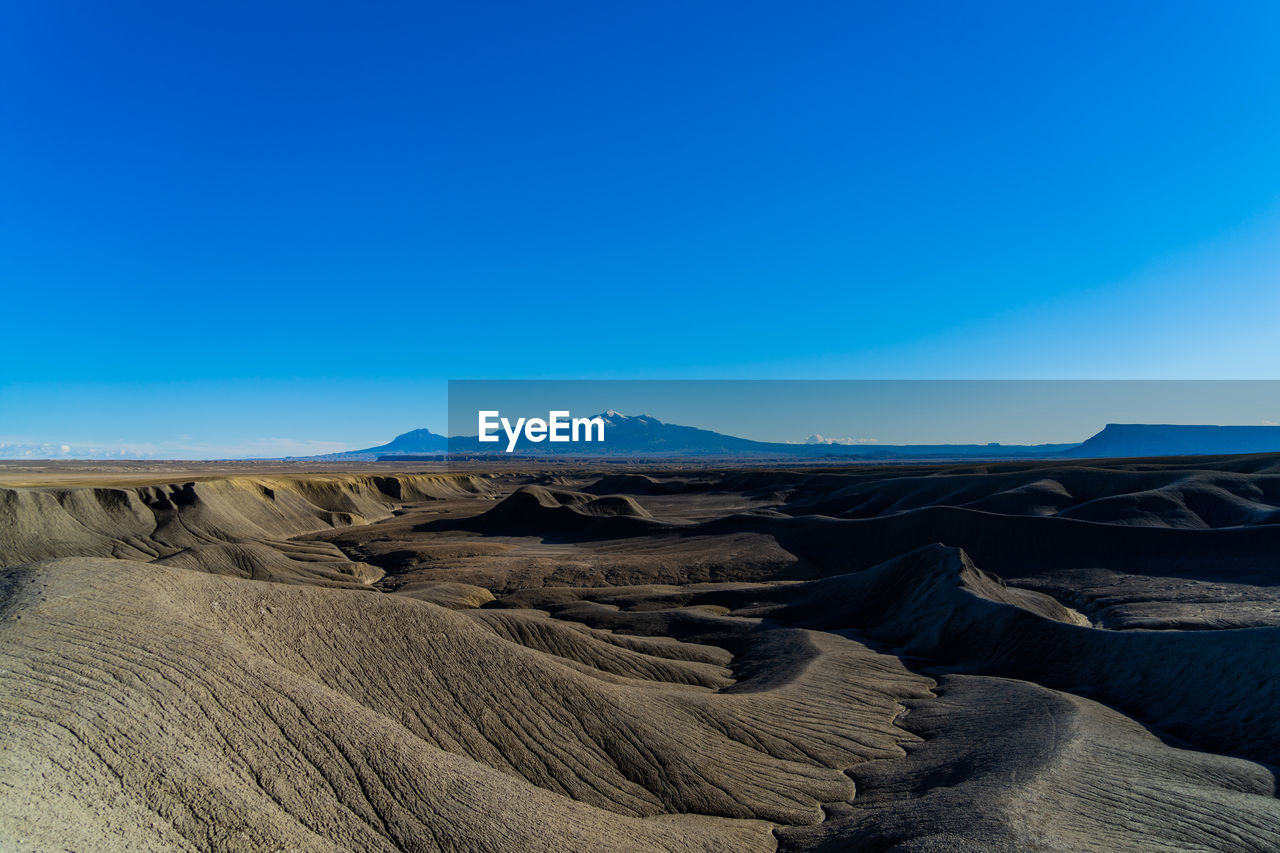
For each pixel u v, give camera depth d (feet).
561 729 88.84
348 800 62.90
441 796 66.44
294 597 94.17
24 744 52.42
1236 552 203.51
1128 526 228.22
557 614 193.67
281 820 57.57
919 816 73.77
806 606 199.00
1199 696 114.32
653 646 151.94
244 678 71.00
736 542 285.64
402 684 86.89
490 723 85.97
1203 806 75.87
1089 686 128.98
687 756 90.68
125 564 89.25
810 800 88.17
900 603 187.62
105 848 46.65
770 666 143.64
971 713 114.52
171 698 64.18
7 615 70.33
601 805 79.87
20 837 43.68
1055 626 146.20
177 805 54.08
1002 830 65.98
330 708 72.28
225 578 94.22
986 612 159.63
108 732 57.31
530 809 68.85
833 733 108.06
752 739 100.32
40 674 61.67
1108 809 75.20
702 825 78.38
